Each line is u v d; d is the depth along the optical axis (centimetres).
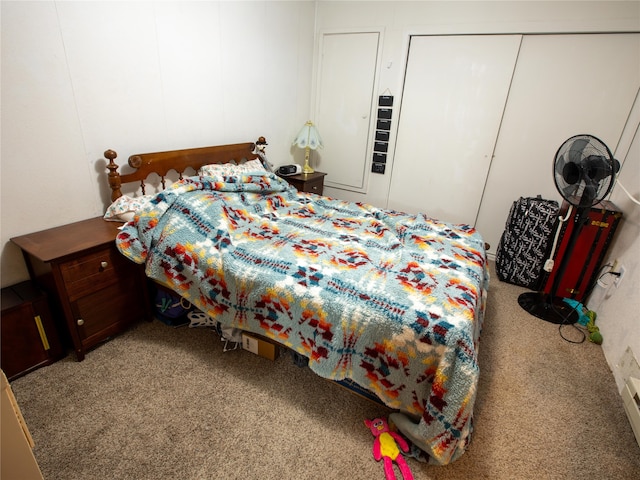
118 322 176
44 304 150
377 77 311
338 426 139
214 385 154
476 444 135
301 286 140
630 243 202
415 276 146
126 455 122
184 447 126
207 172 227
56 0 148
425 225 211
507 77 267
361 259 160
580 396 163
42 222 166
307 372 165
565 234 231
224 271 155
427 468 125
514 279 266
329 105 341
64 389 146
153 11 187
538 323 220
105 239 160
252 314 154
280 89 298
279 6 270
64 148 166
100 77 172
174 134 217
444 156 309
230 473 119
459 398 113
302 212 226
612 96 243
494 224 310
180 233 168
